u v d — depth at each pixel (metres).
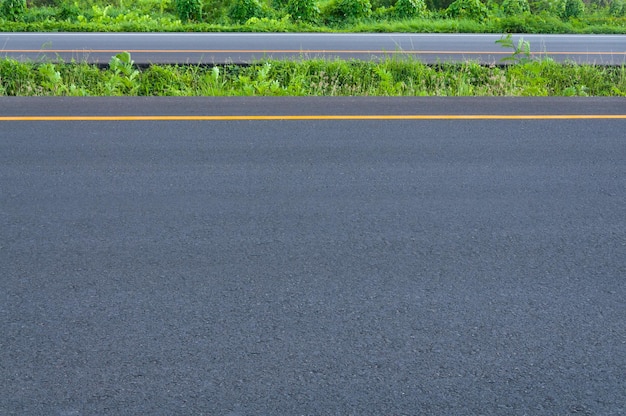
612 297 3.68
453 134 6.80
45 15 20.95
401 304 3.55
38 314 3.41
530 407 2.79
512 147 6.41
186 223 4.55
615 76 11.50
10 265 3.93
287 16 20.42
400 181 5.43
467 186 5.35
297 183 5.34
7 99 7.85
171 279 3.78
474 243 4.32
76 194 5.05
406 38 17.16
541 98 8.44
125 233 4.38
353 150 6.22
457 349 3.17
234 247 4.20
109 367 3.00
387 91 10.40
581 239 4.42
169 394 2.84
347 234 4.41
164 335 3.24
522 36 18.08
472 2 21.88
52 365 3.01
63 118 7.12
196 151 6.12
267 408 2.76
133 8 22.97
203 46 14.95
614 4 25.27
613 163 6.00
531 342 3.24
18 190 5.11
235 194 5.09
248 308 3.49
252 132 6.76
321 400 2.81
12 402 2.78
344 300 3.58
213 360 3.06
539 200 5.09
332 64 11.28
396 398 2.83
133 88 10.17
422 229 4.52
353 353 3.12
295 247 4.21
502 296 3.66
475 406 2.79
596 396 2.87
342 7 21.67
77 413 2.72
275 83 10.09
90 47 14.57
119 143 6.32
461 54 14.33
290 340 3.21
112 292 3.63
